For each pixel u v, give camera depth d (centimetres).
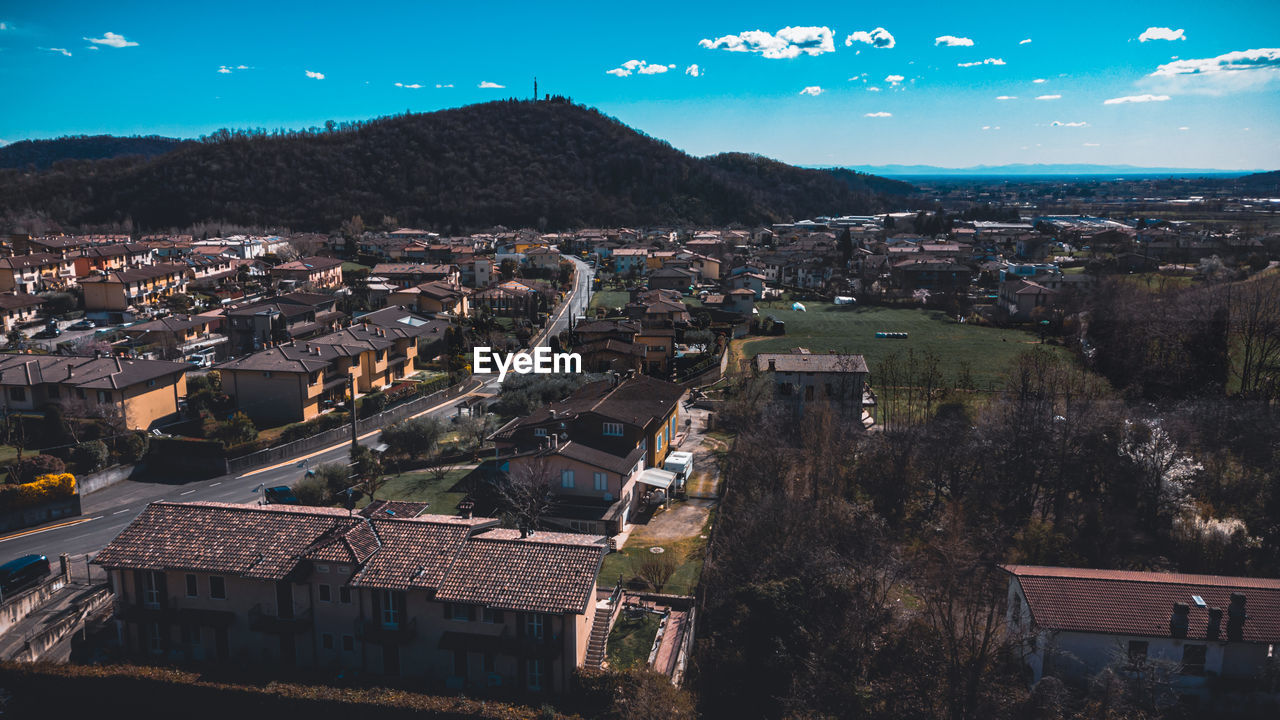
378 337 9150
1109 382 9088
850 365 7994
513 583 3653
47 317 11694
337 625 3862
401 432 6925
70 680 3634
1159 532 5584
